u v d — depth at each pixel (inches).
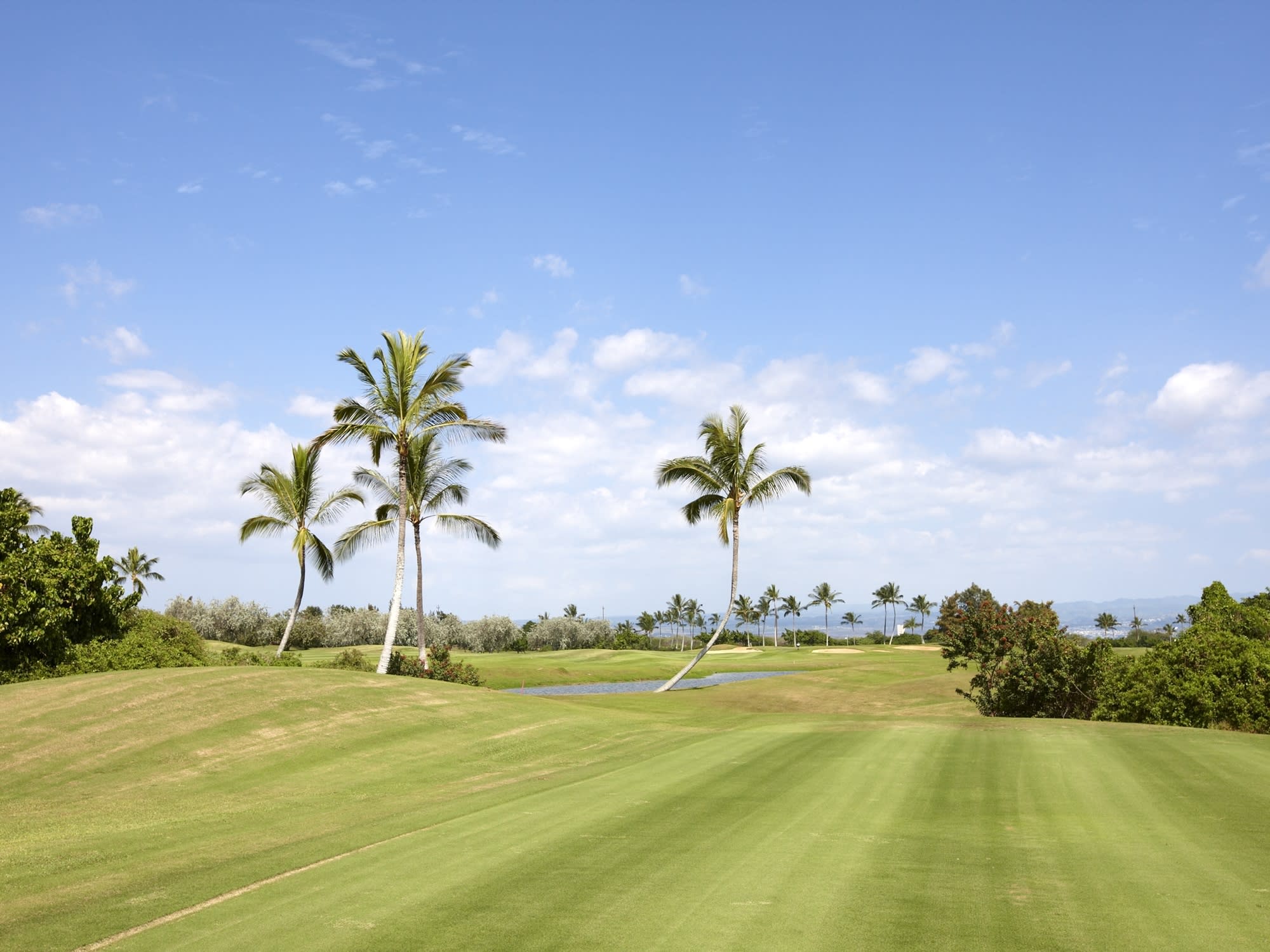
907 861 308.5
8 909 263.4
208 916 255.4
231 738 582.2
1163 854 311.1
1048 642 893.2
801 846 332.5
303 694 711.7
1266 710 735.1
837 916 247.9
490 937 234.7
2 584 794.8
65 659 853.2
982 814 388.5
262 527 1424.7
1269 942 220.8
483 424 1041.5
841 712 1023.6
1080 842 332.5
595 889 277.3
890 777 483.2
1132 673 825.5
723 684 1373.0
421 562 1257.4
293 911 258.4
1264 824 351.9
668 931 237.3
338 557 1186.6
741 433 1363.2
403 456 1043.9
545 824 377.1
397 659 1205.1
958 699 1122.0
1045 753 556.1
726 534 1352.1
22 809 429.1
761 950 222.2
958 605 974.4
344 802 449.7
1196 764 500.4
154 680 708.0
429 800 451.2
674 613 6953.7
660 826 370.3
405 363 1040.8
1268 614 892.0
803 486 1366.9
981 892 269.4
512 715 756.6
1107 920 240.7
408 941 232.4
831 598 7460.6
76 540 919.0
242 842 353.4
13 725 579.5
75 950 228.8
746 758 564.4
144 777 495.8
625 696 1167.6
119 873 304.8
